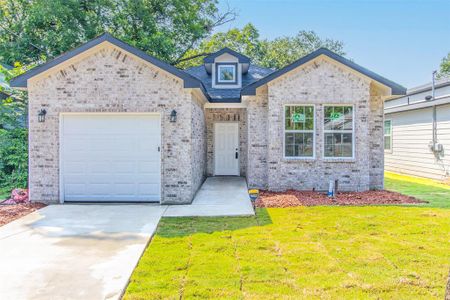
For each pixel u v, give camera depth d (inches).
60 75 376.8
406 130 675.4
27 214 326.0
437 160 579.8
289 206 351.9
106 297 156.9
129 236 251.9
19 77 370.0
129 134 382.9
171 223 289.3
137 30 836.0
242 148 606.5
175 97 377.1
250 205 361.7
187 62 1044.5
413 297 153.9
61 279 176.4
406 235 246.4
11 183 488.4
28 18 772.0
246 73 649.6
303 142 443.2
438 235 246.1
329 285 166.6
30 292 162.4
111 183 384.5
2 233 261.0
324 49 430.0
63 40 745.0
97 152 383.6
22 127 543.5
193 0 925.8
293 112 442.0
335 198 389.1
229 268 188.2
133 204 373.4
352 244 227.1
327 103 436.8
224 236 248.7
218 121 607.8
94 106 376.8
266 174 461.1
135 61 375.9
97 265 194.9
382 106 462.6
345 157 440.5
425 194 434.9
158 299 154.3
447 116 553.0
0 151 487.8
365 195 408.8
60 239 245.3
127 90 376.5
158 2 878.4
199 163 478.0
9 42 800.3
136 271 185.5
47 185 381.1
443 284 166.2
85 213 329.4
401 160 696.4
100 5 787.4
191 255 209.0
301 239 239.1
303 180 440.8
